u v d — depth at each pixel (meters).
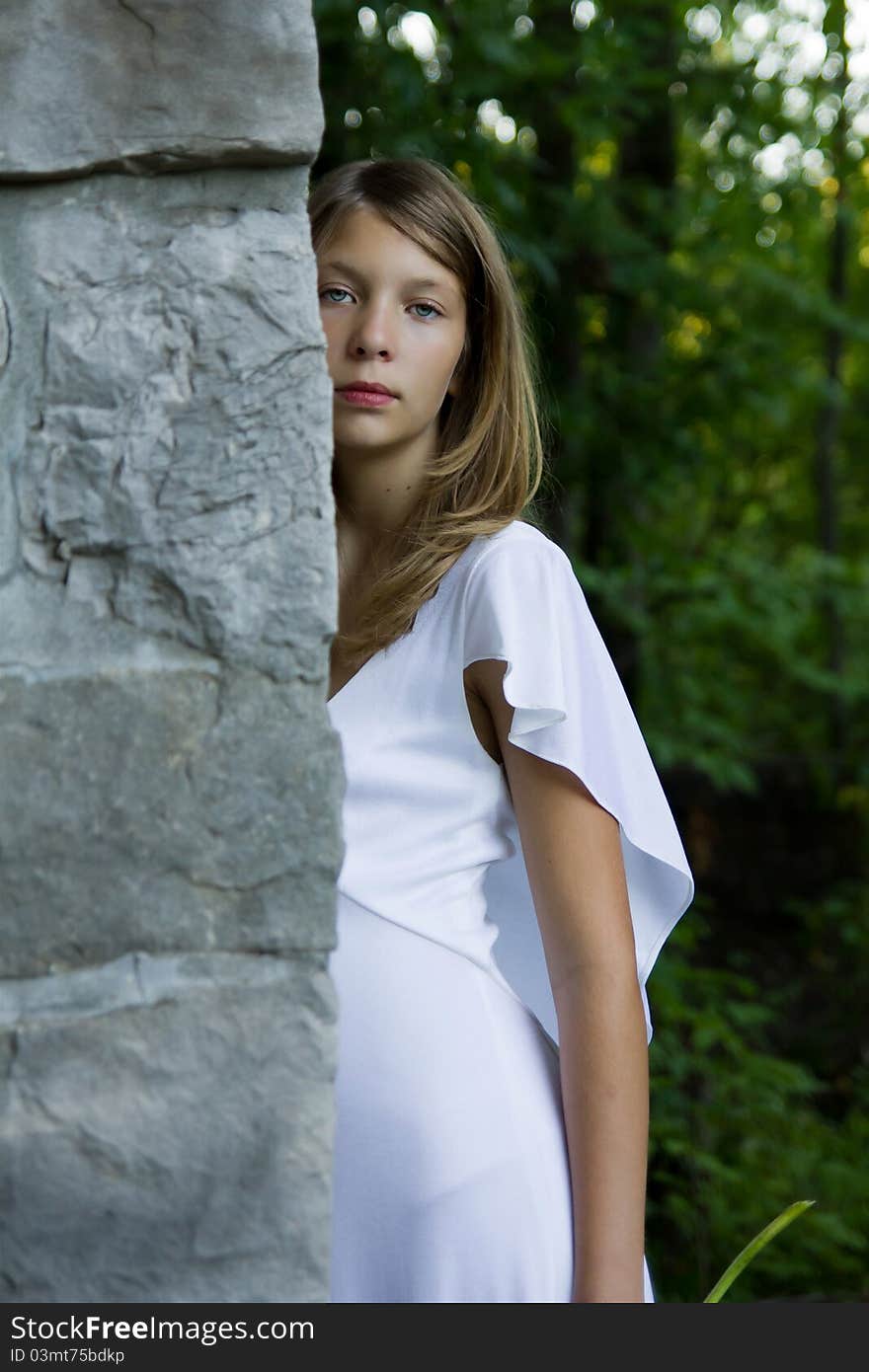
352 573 1.47
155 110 1.03
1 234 1.03
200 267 1.04
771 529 9.91
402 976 1.25
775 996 5.50
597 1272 1.23
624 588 6.11
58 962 0.98
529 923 1.44
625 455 5.62
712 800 7.25
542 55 4.55
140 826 1.00
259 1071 1.00
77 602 1.01
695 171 6.38
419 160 1.45
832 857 7.20
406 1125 1.22
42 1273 0.97
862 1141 4.15
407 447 1.43
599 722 1.33
